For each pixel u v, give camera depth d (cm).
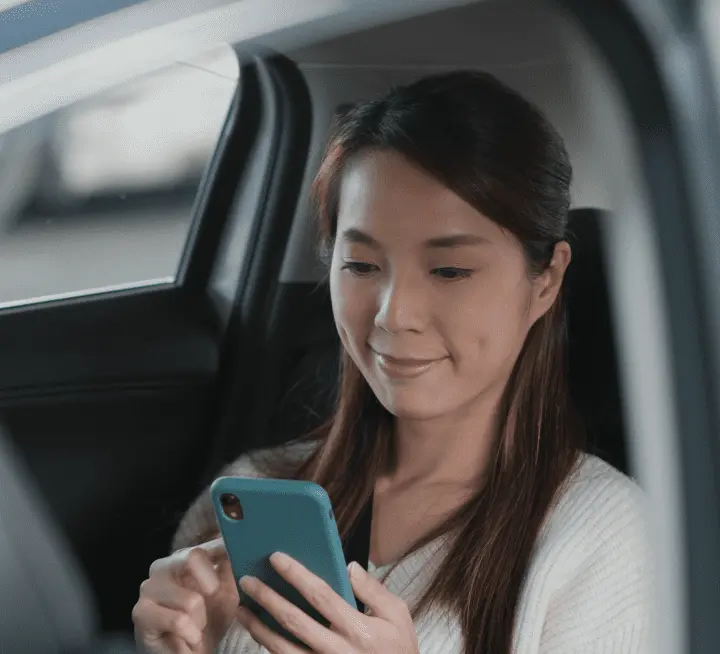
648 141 88
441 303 118
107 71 83
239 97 236
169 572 130
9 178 243
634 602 125
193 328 236
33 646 162
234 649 137
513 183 116
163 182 249
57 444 213
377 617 107
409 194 116
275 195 236
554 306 131
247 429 234
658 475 90
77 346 218
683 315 85
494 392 133
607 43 88
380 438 143
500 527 130
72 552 214
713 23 82
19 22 83
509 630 126
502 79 146
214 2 83
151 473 227
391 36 165
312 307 234
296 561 107
